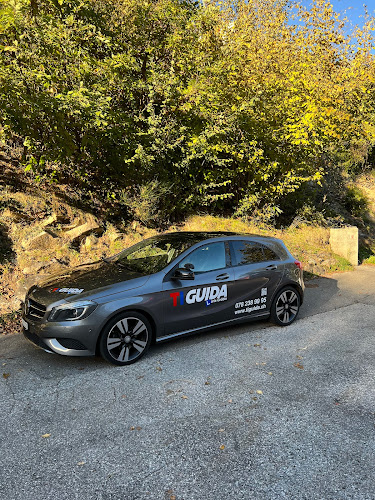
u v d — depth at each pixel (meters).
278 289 5.69
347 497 2.39
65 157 7.38
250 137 9.83
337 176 14.98
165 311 4.54
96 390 3.70
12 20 6.17
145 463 2.68
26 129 6.62
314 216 12.38
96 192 8.64
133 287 4.35
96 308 4.06
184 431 3.07
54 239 7.05
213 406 3.46
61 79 6.72
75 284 4.42
